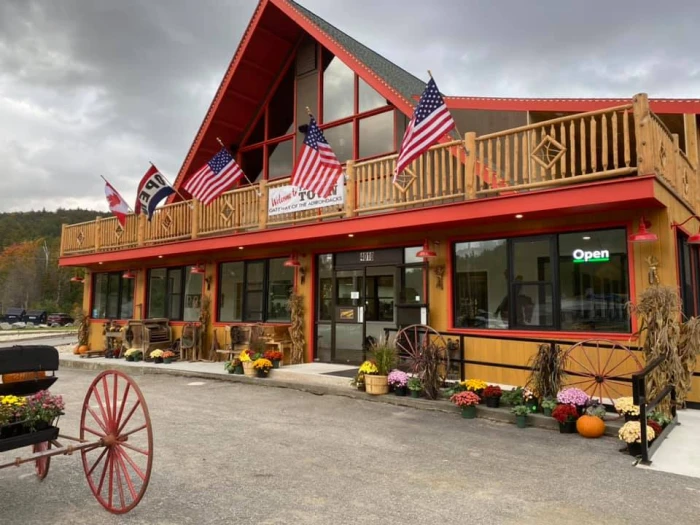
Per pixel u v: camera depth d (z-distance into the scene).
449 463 5.05
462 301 9.44
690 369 6.25
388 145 11.68
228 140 15.30
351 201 10.23
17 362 4.38
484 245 9.27
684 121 9.88
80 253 17.28
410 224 9.17
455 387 7.52
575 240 8.26
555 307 8.34
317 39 12.09
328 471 4.80
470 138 8.62
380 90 11.11
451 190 8.90
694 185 9.62
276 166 14.30
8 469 4.99
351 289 11.26
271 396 8.80
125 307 17.12
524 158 8.09
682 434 5.99
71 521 3.70
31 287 69.62
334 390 8.84
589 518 3.73
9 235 85.75
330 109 13.06
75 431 6.57
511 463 5.04
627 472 4.76
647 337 6.17
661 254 7.44
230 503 4.02
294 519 3.71
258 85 14.51
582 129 7.40
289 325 11.90
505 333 8.77
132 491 3.84
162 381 10.88
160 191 12.65
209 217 13.20
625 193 6.91
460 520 3.69
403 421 6.86
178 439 6.00
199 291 14.74
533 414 6.61
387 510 3.87
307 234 10.80
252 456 5.30
